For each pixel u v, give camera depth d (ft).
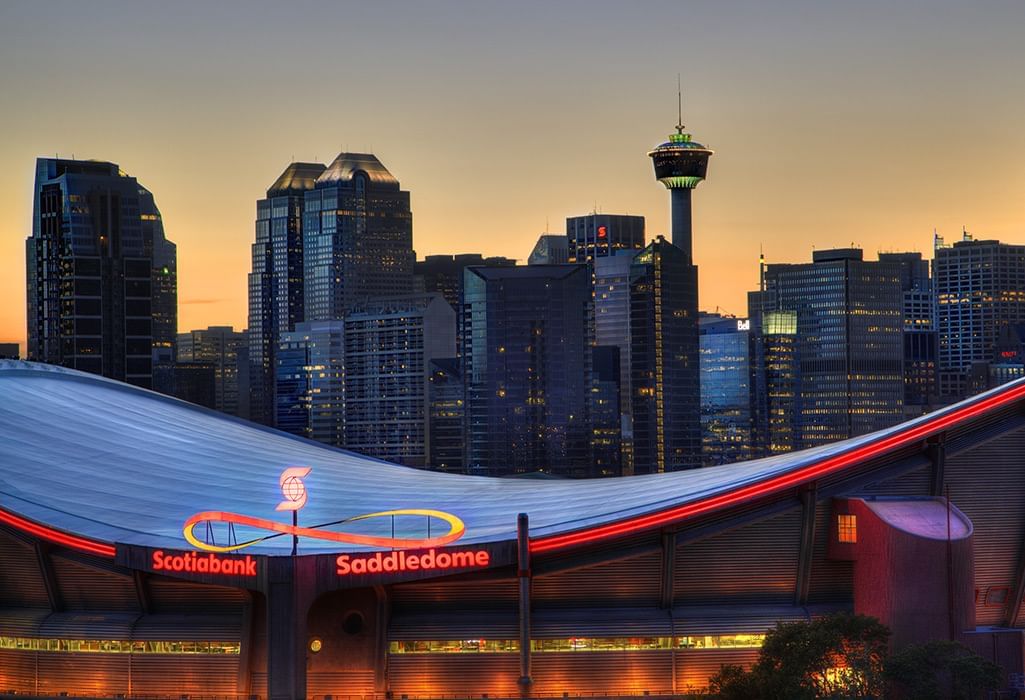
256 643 554.05
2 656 579.89
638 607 558.56
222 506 605.73
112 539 558.15
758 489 547.49
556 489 634.02
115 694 562.25
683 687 551.59
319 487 644.27
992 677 505.66
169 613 566.77
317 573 532.73
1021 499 577.43
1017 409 577.84
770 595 564.71
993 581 579.48
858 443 568.41
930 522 549.13
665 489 591.78
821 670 515.91
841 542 558.56
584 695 548.31
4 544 583.58
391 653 549.95
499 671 548.72
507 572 545.03
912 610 540.52
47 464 625.41
